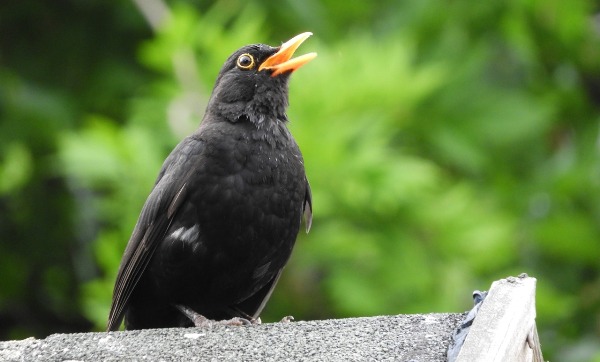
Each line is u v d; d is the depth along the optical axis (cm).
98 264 1497
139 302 927
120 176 1262
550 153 1705
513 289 684
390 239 1299
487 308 668
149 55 1323
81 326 1623
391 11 1563
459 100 1515
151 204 892
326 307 1328
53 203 1572
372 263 1301
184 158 887
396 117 1365
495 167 1535
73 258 1579
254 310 962
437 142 1453
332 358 666
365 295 1276
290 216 895
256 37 1330
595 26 1831
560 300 1444
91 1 1630
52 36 1628
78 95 1568
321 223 1279
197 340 698
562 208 1614
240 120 922
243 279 900
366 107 1294
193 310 924
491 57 1656
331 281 1286
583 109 1741
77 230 1556
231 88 936
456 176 1498
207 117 941
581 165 1642
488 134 1510
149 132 1315
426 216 1313
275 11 1514
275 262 906
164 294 906
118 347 694
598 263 1581
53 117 1523
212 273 888
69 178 1495
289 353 675
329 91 1271
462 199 1354
